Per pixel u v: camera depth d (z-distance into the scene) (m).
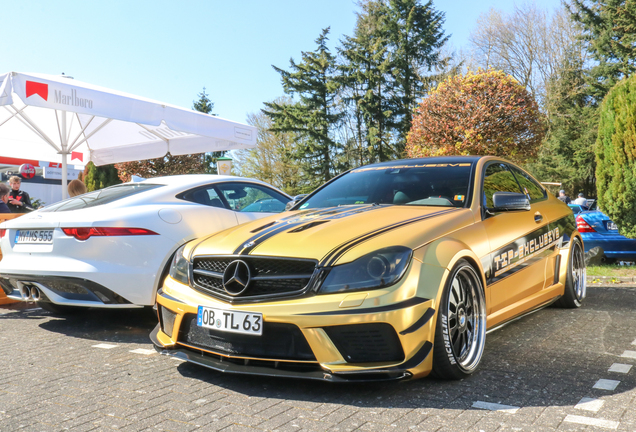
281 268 2.56
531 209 4.01
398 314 2.37
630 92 6.89
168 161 23.06
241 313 2.52
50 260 3.93
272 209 5.20
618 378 2.71
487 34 33.47
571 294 4.49
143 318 4.69
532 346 3.38
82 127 8.10
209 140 8.84
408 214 3.00
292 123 38.72
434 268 2.57
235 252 2.71
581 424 2.13
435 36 37.16
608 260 8.22
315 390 2.60
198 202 4.56
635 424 2.12
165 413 2.34
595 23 32.97
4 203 6.51
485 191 3.52
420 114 20.38
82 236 3.84
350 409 2.34
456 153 18.78
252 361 2.57
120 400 2.52
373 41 38.28
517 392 2.52
